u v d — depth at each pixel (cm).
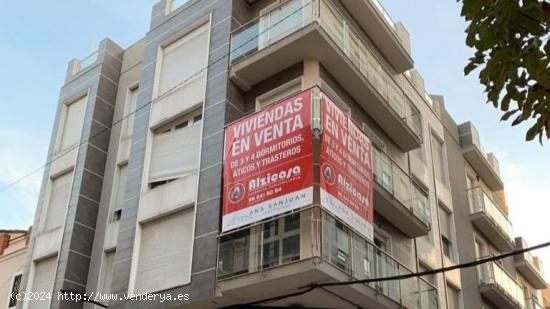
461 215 2308
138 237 1520
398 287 1448
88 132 1914
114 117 1998
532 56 472
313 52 1473
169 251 1440
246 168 1355
